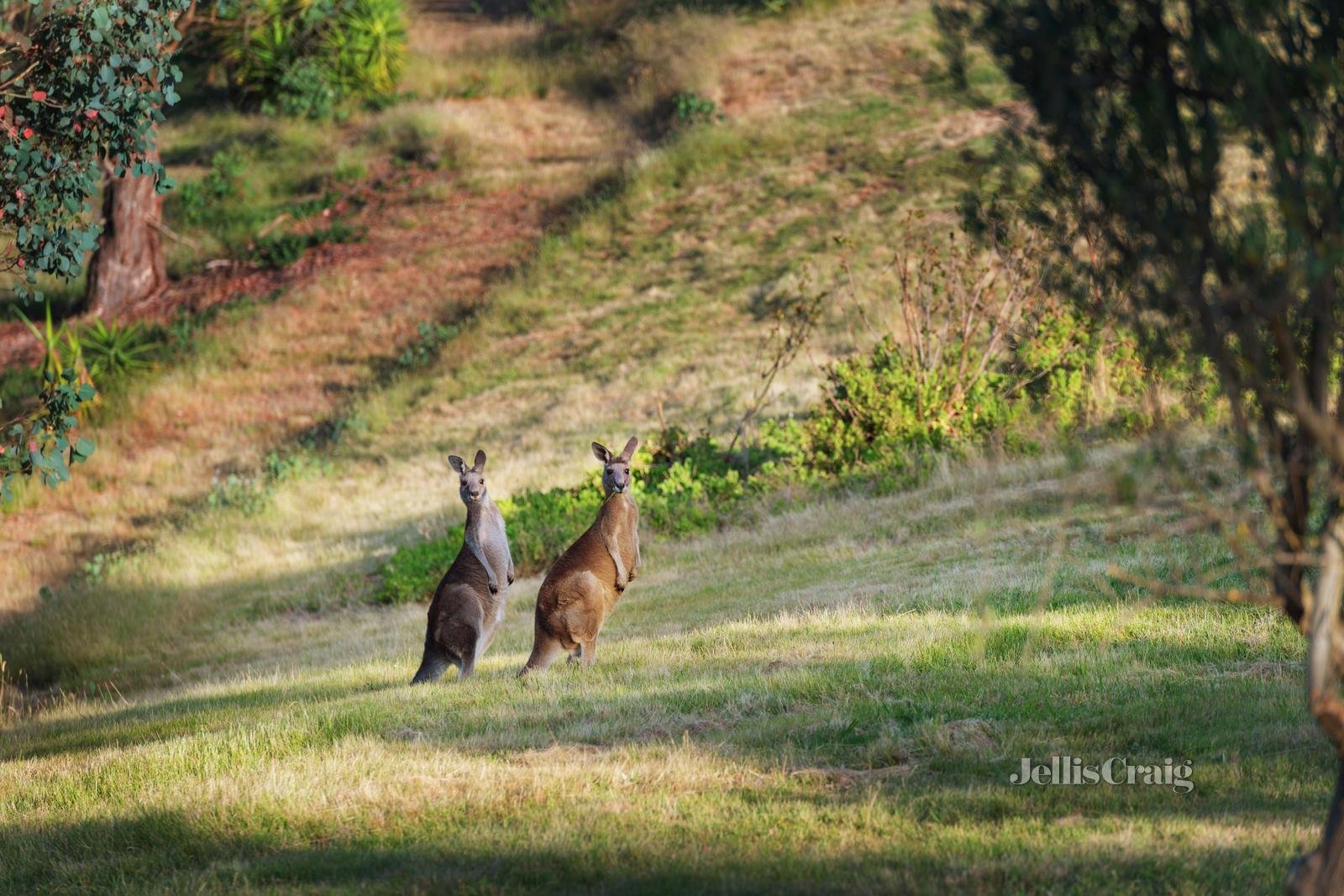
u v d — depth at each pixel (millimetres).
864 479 66062
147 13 34562
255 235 137125
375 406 103438
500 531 41125
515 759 27641
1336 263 14242
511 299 114625
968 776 24594
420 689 37031
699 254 113938
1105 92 15359
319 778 27031
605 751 27766
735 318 102875
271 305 123562
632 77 149000
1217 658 30812
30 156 34531
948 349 71688
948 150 116562
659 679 34406
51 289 132875
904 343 82625
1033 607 36906
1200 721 26391
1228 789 23078
